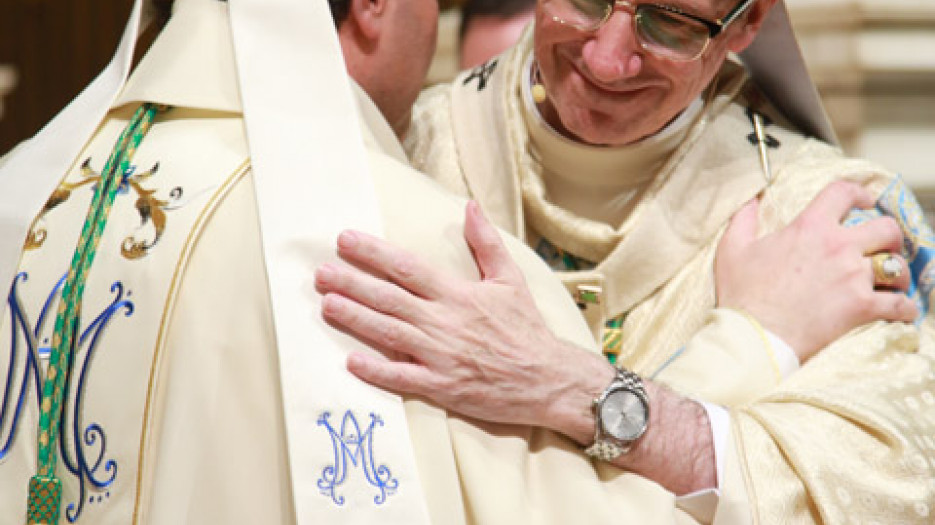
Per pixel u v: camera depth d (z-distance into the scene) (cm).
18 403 325
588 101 448
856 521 378
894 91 749
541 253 482
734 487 375
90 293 325
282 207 327
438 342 326
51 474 315
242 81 344
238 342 317
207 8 366
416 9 385
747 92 506
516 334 338
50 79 854
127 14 853
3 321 334
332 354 318
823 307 434
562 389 344
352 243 325
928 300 462
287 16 355
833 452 388
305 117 343
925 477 388
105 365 318
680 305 461
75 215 338
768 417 392
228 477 311
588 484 342
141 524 309
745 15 453
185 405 313
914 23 747
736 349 425
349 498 309
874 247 446
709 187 473
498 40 661
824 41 750
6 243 342
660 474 368
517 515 321
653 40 434
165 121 350
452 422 329
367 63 386
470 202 345
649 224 465
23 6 850
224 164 334
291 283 320
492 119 493
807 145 488
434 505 315
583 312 458
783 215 466
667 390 381
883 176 474
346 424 313
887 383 416
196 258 321
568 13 438
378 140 366
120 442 312
